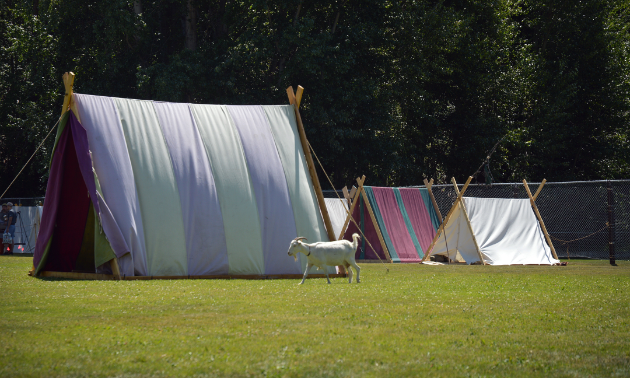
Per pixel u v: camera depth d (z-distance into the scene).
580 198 33.47
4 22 40.09
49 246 13.98
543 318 7.28
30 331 6.05
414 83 35.75
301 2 31.22
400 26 34.50
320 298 9.21
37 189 43.34
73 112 14.04
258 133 16.12
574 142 40.50
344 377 4.32
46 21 35.22
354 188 24.42
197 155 15.09
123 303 8.41
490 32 38.88
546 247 23.27
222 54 32.19
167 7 35.72
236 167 15.35
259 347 5.32
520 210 24.12
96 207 13.25
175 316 7.16
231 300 8.84
